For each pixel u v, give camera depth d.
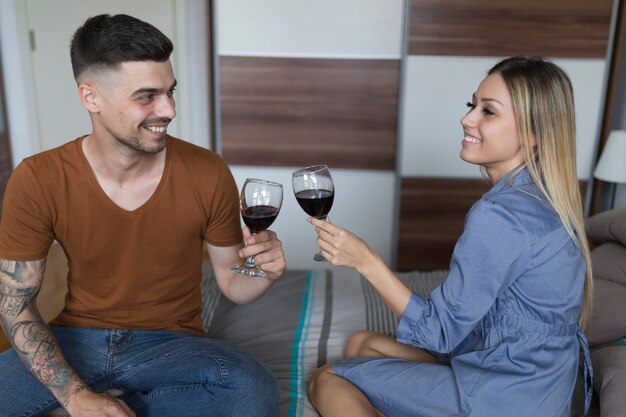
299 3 2.93
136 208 1.42
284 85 3.04
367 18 2.93
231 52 3.01
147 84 1.27
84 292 1.50
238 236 1.58
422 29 2.91
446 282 1.34
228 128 3.12
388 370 1.41
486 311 1.31
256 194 1.32
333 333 1.87
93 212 1.41
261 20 2.96
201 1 3.32
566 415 1.32
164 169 1.44
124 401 1.38
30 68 3.44
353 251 1.35
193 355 1.35
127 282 1.48
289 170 3.17
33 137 3.56
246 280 1.57
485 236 1.28
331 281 2.29
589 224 2.23
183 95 3.44
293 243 3.27
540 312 1.31
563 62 2.91
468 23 2.89
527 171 1.37
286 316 1.99
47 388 1.34
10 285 1.38
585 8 2.84
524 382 1.28
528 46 2.91
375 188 3.18
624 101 3.03
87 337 1.46
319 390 1.45
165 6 3.32
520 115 1.32
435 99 3.00
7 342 1.64
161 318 1.51
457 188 3.12
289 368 1.69
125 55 1.25
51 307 1.81
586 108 2.96
